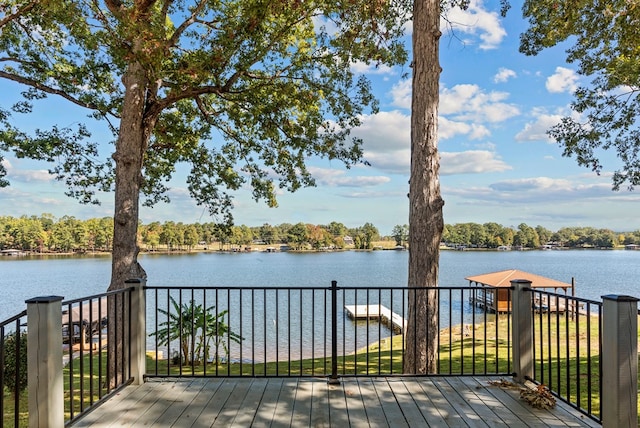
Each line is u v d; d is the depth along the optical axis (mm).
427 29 5488
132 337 3920
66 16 5668
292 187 9977
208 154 10398
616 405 2582
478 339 11703
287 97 8469
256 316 20875
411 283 5336
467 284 36594
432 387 3762
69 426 2928
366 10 7020
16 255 71438
